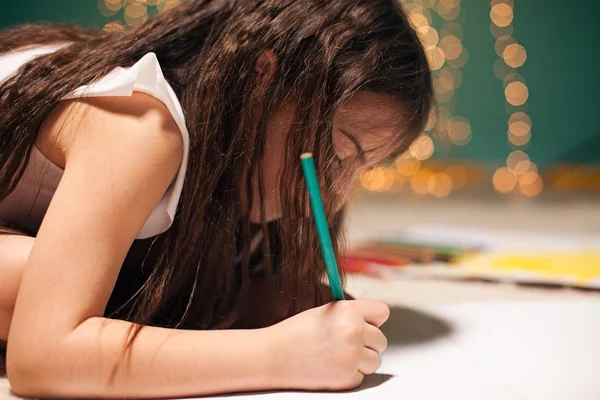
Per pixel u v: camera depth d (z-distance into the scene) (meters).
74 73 0.73
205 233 0.75
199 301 0.80
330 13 0.76
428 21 2.88
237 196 0.76
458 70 2.93
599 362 0.73
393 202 2.72
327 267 0.65
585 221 2.06
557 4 2.91
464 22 2.90
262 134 0.74
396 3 0.83
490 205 2.60
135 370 0.59
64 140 0.67
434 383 0.66
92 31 1.00
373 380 0.66
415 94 0.79
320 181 0.73
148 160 0.64
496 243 1.60
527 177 2.95
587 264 1.32
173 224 0.73
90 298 0.60
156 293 0.72
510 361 0.73
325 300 0.83
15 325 0.59
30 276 0.60
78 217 0.61
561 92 2.95
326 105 0.73
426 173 2.99
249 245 0.78
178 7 0.87
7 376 0.61
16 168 0.71
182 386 0.59
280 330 0.63
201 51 0.81
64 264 0.60
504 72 2.94
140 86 0.67
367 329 0.64
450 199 2.80
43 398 0.60
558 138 2.97
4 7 2.54
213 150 0.73
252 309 0.84
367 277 1.22
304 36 0.74
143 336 0.60
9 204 0.79
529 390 0.65
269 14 0.77
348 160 0.77
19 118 0.70
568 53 2.93
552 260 1.36
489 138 2.98
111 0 2.59
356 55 0.74
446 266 1.32
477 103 2.96
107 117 0.66
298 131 0.73
